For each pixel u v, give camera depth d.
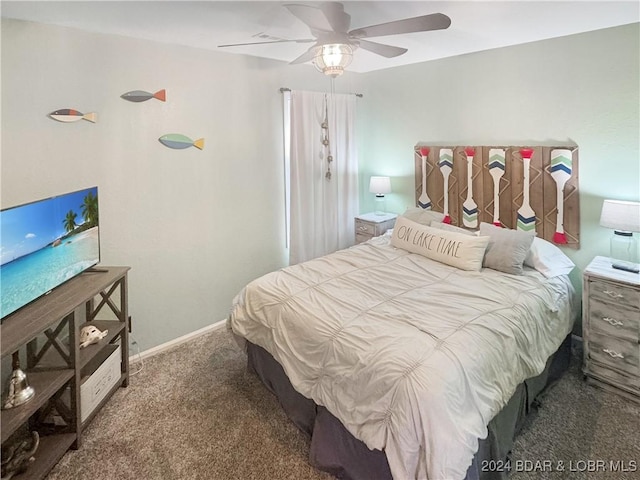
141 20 2.22
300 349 1.96
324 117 3.85
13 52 2.09
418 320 1.87
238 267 3.45
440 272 2.58
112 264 2.65
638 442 1.94
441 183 3.65
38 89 2.19
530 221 3.05
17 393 1.67
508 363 1.79
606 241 2.70
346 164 4.12
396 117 3.98
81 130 2.39
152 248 2.86
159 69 2.72
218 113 3.11
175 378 2.59
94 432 2.08
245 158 3.36
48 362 1.99
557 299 2.38
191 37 2.60
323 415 1.84
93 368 2.17
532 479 1.74
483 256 2.66
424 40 2.83
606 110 2.59
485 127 3.27
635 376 2.22
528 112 2.99
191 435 2.05
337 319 1.93
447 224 3.44
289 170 3.70
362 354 1.67
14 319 1.71
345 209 4.20
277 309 2.16
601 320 2.34
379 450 1.54
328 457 1.78
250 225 3.48
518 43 2.93
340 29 1.88
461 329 1.78
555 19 2.35
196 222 3.09
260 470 1.82
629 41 2.44
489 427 1.69
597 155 2.67
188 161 2.97
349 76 4.11
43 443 1.87
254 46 2.92
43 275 1.92
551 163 2.88
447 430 1.39
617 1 2.07
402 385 1.48
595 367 2.39
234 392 2.43
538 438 1.99
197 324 3.21
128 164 2.65
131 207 2.70
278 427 2.11
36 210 1.86
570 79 2.73
